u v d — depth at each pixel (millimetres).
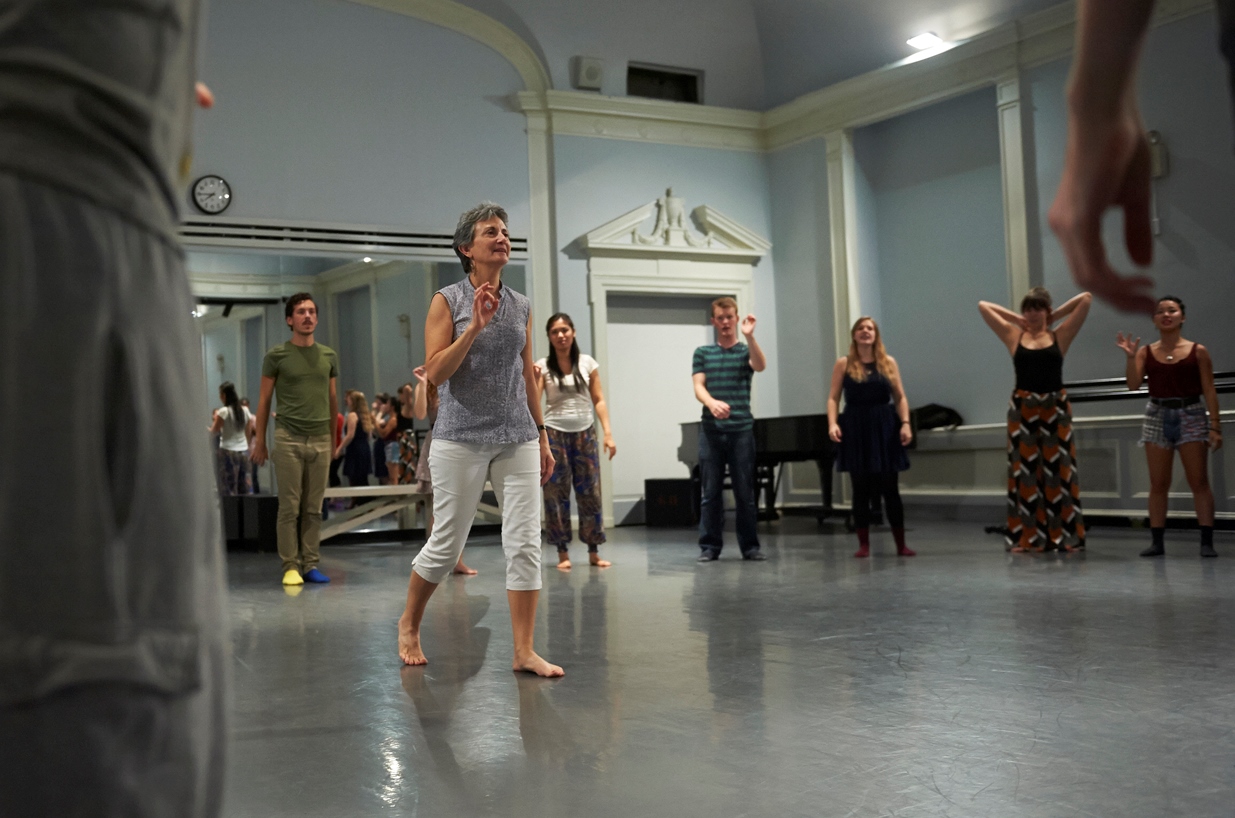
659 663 3322
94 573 690
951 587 4938
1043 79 8531
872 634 3746
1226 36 683
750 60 10602
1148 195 729
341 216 9062
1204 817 1774
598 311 9898
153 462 734
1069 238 739
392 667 3381
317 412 5996
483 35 9555
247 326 8867
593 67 9836
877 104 9758
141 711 704
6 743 657
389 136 9250
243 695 3014
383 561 7344
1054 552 6340
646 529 9438
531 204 9766
